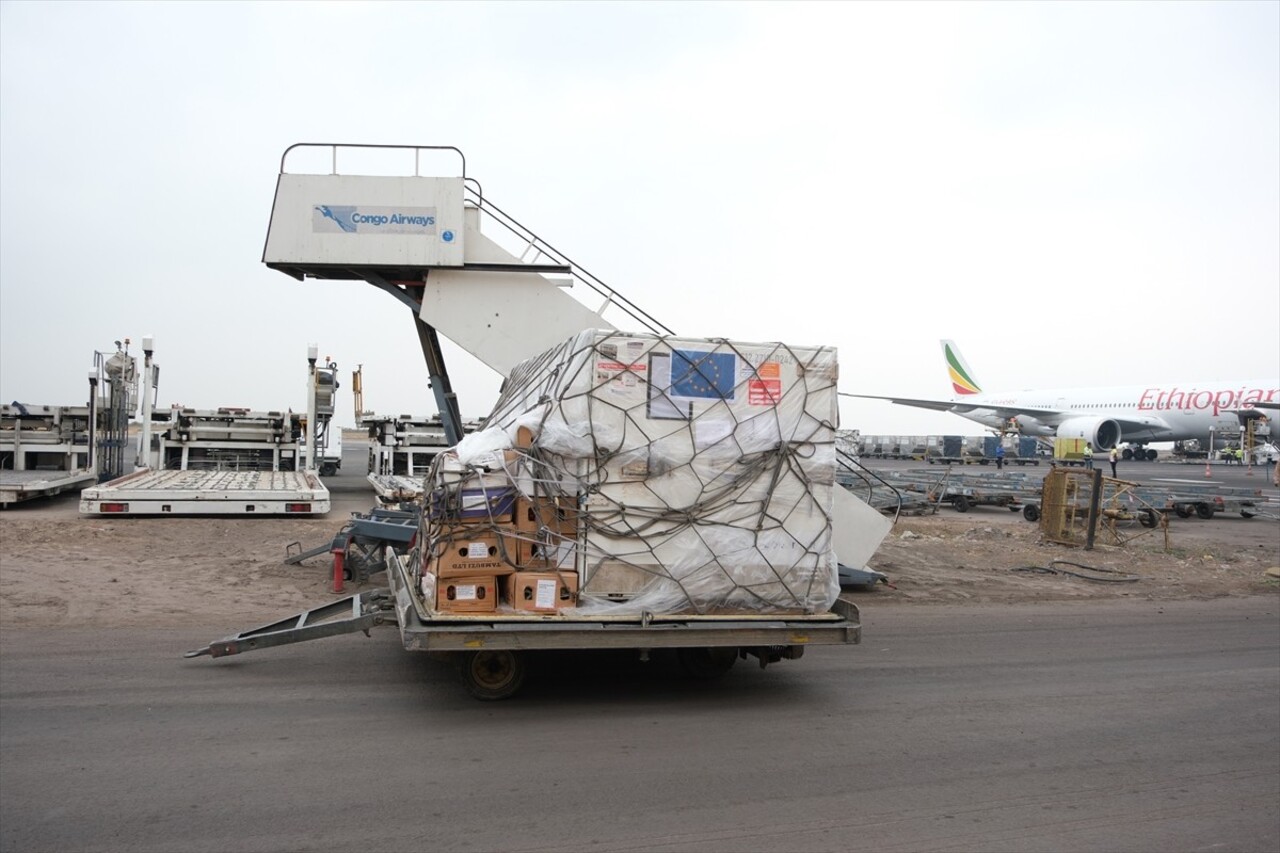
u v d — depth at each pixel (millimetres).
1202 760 5520
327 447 27609
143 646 7387
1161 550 16750
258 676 6637
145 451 18484
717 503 6219
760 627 6086
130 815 4215
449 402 11359
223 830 4094
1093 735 5965
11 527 13320
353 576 10484
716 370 6277
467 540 5891
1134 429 50094
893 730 5941
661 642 5926
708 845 4129
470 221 10570
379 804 4445
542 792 4676
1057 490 17375
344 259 10289
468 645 5617
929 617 10102
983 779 5102
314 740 5324
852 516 11289
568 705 6219
